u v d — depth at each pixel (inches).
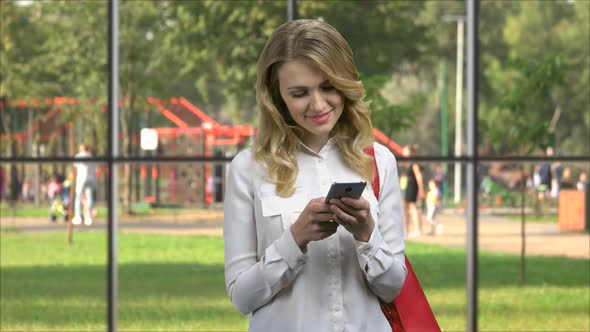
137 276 640.4
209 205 828.0
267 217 141.6
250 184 144.1
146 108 624.7
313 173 144.3
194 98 613.9
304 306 140.8
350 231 137.0
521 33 577.3
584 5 566.6
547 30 575.2
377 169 146.2
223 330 472.7
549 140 587.2
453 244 723.4
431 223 754.2
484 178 872.9
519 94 577.0
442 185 755.4
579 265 655.8
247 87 590.2
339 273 141.6
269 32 576.4
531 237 784.9
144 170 840.9
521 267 621.0
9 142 661.9
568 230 797.2
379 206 145.9
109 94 422.9
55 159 414.9
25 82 656.4
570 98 579.5
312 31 137.6
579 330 468.4
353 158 143.8
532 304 537.0
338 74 136.9
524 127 585.9
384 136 567.8
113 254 420.2
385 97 557.9
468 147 428.8
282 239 136.6
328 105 138.9
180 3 596.7
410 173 751.7
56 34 655.1
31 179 834.8
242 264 142.9
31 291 589.3
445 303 536.4
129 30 607.2
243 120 597.9
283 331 140.7
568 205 797.9
